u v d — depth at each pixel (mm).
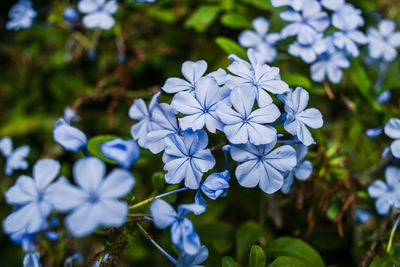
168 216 242
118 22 383
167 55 404
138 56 389
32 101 435
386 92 344
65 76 414
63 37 409
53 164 248
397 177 308
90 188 222
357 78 346
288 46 333
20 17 373
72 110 366
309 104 340
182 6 375
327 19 312
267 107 256
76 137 246
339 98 373
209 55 388
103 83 381
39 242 319
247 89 254
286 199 327
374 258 303
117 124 390
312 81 340
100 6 344
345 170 326
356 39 318
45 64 415
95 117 400
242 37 338
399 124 297
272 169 258
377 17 391
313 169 318
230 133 249
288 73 344
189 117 255
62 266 330
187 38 395
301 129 261
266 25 339
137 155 232
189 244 240
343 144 347
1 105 440
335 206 319
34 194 245
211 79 259
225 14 367
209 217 338
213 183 250
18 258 389
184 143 257
